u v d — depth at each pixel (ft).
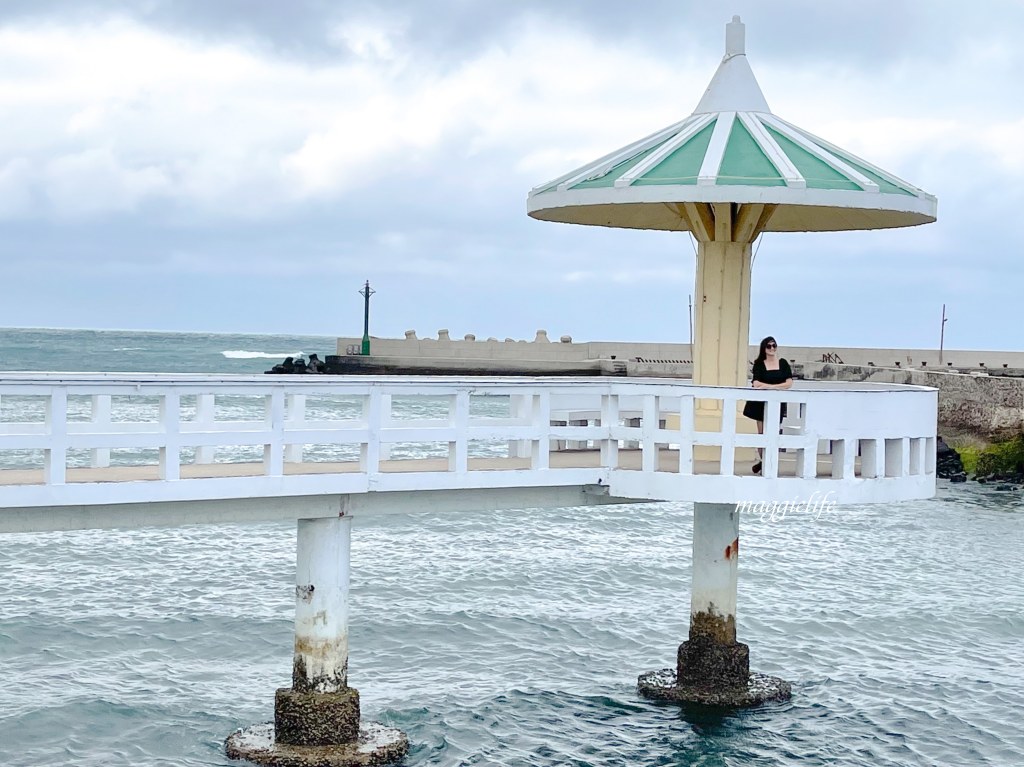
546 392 49.32
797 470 50.19
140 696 61.11
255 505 46.21
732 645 60.95
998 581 96.43
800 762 54.54
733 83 57.00
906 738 58.44
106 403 50.67
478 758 53.72
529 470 49.14
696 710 60.29
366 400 46.55
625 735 57.06
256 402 230.48
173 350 508.53
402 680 65.31
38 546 96.32
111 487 42.11
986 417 163.73
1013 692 66.54
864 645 75.87
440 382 47.57
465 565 94.99
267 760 49.47
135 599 80.43
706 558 59.82
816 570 98.99
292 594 83.15
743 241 56.65
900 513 130.82
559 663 69.10
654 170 52.44
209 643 71.15
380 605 80.94
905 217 57.31
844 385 63.26
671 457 59.26
